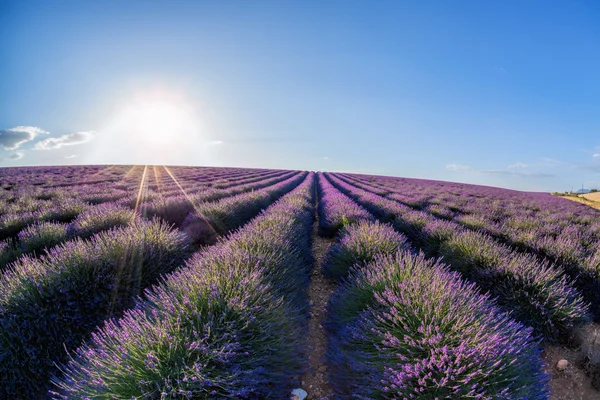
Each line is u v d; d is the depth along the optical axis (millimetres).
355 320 3553
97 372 2379
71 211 9328
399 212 11500
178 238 6000
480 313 3283
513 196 28531
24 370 3002
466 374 2459
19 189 16906
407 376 2428
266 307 3195
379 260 4738
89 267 3936
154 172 38688
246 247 5043
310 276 6059
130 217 8219
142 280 4457
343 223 9469
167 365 2367
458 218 11320
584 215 15688
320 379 3053
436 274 3900
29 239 6367
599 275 5102
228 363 2471
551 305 4098
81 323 3523
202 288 3137
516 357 2592
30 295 3377
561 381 3264
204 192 15172
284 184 25062
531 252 7152
